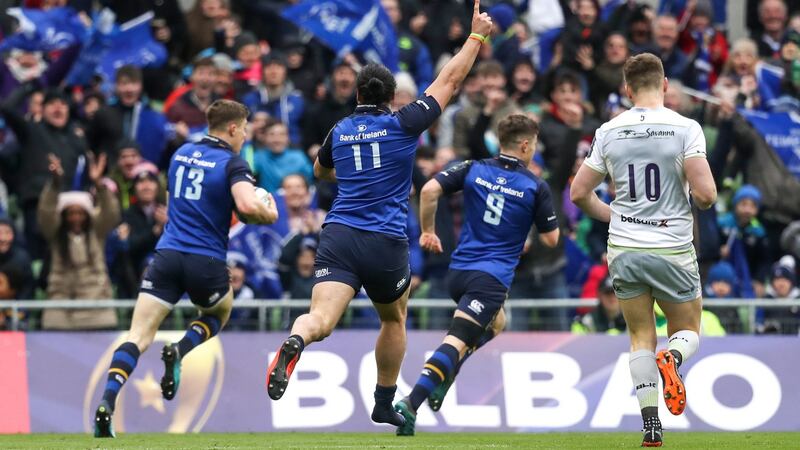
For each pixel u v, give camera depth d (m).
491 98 46.03
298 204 42.44
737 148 48.47
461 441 29.44
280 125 44.78
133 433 35.84
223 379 37.31
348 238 24.61
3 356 36.34
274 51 50.72
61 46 48.12
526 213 31.27
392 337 27.16
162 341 37.31
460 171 31.64
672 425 38.31
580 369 38.59
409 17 55.16
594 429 38.16
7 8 53.00
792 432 37.41
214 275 29.64
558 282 41.62
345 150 25.06
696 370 38.84
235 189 28.73
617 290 24.20
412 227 42.44
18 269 39.91
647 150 23.53
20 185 43.56
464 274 31.28
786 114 48.53
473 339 31.05
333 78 47.66
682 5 56.47
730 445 27.83
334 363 37.81
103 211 39.69
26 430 36.00
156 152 45.97
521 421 37.97
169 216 30.08
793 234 46.75
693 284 23.80
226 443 28.36
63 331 37.41
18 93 43.59
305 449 25.44
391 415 28.23
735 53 52.81
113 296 41.06
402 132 24.97
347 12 47.97
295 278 41.06
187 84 48.50
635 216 23.75
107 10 49.53
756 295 45.78
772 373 39.06
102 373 36.81
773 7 57.06
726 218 45.66
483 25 25.59
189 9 57.94
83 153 44.22
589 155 24.50
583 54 51.56
